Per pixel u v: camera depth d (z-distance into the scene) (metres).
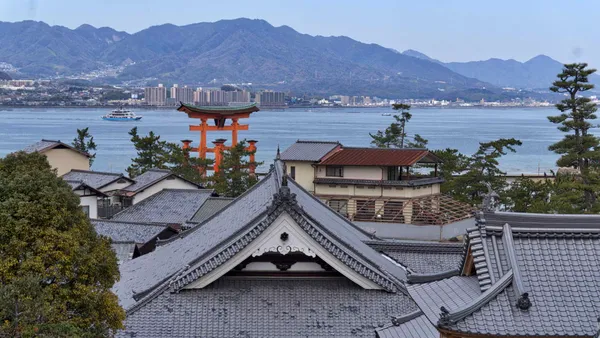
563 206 63.81
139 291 28.05
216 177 94.75
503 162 178.25
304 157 88.75
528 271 19.09
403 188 84.25
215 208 67.50
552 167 166.12
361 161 86.44
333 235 28.83
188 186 87.56
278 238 26.72
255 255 26.89
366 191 85.75
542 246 19.67
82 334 20.19
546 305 18.20
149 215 70.25
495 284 18.45
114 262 23.39
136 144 105.75
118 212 73.69
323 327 26.25
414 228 77.06
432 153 88.81
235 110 121.69
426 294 21.42
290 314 26.67
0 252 21.16
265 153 189.25
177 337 25.58
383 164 85.19
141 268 36.41
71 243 21.58
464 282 21.09
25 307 18.50
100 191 75.31
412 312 24.53
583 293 18.53
